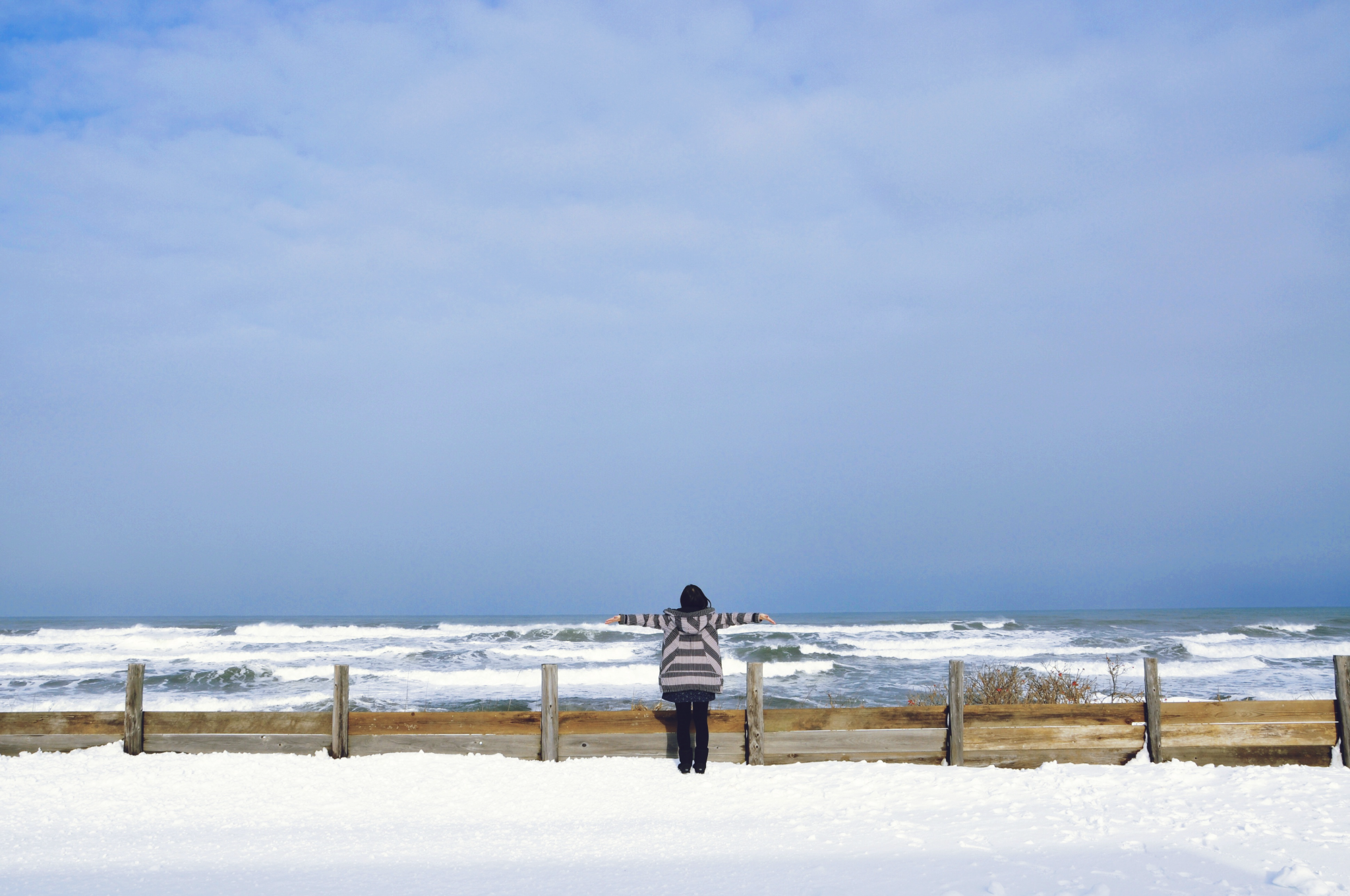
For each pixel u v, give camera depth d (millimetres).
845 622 66188
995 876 4703
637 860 5246
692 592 8031
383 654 30328
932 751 8258
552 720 8297
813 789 7168
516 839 5824
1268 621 56375
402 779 7566
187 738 8523
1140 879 4598
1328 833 5438
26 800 6926
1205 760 8141
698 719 7809
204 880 4938
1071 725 8211
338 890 4703
